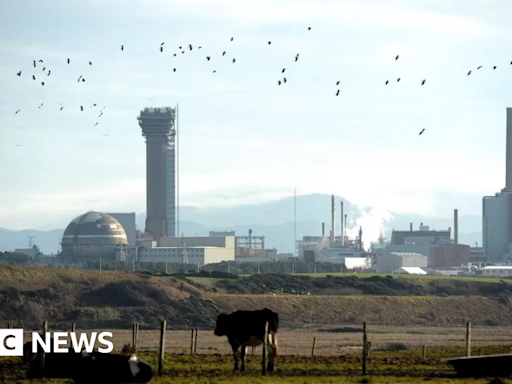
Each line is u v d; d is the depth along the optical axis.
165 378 57.00
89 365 50.44
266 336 60.69
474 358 61.03
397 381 57.38
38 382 54.97
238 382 54.91
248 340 62.19
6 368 64.31
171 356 78.31
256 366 67.88
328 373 62.72
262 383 54.66
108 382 50.28
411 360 77.88
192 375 59.25
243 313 62.53
